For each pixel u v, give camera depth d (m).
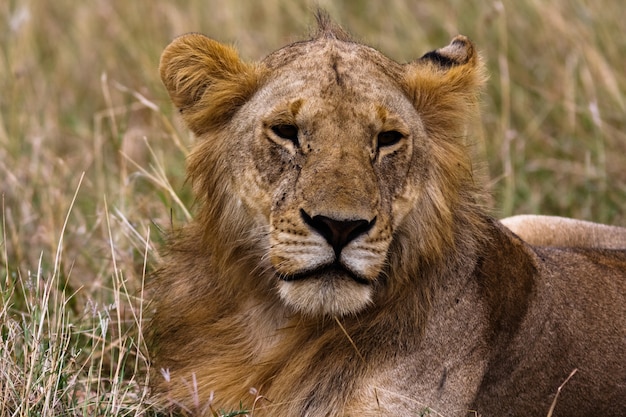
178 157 14.22
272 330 8.71
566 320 9.03
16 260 11.45
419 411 8.30
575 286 9.25
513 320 8.77
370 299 8.02
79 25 19.39
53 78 18.20
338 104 8.09
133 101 16.92
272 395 8.55
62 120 16.64
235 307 8.78
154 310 9.61
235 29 18.11
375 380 8.34
